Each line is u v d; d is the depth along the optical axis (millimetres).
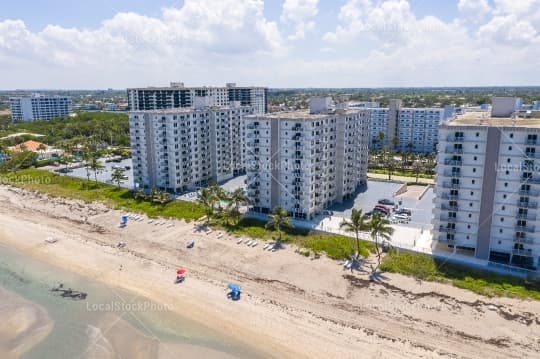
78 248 86438
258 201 101500
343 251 78812
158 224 98062
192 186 126812
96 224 100125
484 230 74000
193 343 54906
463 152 73188
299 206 95625
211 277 71688
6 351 55250
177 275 71688
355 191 122875
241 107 141750
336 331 55906
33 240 91938
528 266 71750
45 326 60344
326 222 94125
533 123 74562
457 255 76062
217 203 106312
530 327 55469
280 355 52031
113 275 73875
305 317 59250
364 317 58812
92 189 130000
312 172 93750
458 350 51500
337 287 67000
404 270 71562
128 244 87188
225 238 87875
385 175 146125
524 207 70312
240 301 63844
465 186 74312
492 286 65812
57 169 159750
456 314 58875
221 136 133625
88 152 168750
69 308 64500
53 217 107000
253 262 76625
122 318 61062
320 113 109000
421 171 151125
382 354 51250
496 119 82438
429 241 82750
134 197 118375
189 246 84312
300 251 80312
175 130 117688
